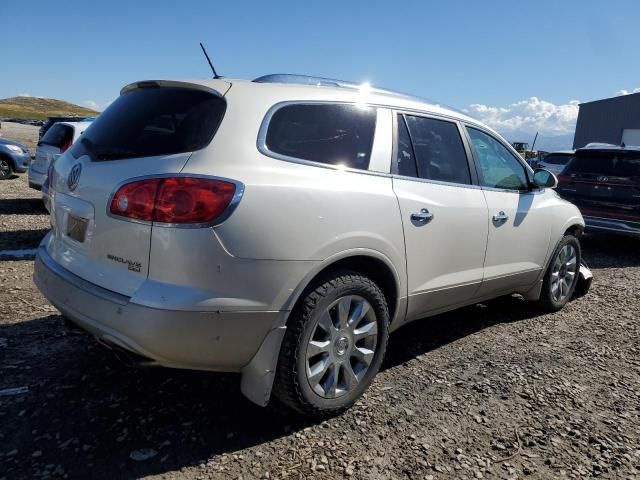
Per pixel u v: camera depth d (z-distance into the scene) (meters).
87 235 2.64
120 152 2.64
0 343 3.59
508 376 3.56
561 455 2.71
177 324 2.30
